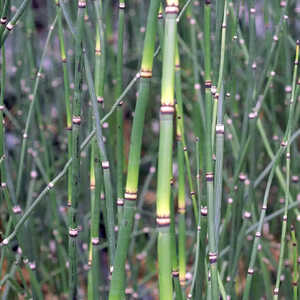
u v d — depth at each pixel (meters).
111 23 1.06
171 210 0.59
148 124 1.40
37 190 1.08
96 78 0.62
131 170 0.49
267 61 0.73
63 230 1.01
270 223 1.09
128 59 1.31
